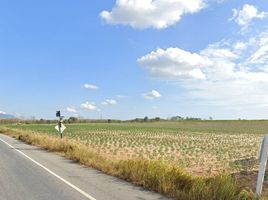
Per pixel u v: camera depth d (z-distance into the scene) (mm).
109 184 13719
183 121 173875
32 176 15547
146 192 12281
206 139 56750
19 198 11062
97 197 11359
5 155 24906
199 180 11938
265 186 13992
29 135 42594
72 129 89500
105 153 30922
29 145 35344
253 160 25828
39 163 20312
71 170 17500
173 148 37594
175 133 76500
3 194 11656
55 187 12953
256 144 46219
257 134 77312
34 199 10945
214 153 32875
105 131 79625
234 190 10703
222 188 10758
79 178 15070
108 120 174250
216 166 23312
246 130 100688
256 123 147875
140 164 15297
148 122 170500
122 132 76188
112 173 16156
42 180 14477
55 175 15852
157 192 12305
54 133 65188
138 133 72688
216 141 52000
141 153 31359
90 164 19109
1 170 17406
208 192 10797
